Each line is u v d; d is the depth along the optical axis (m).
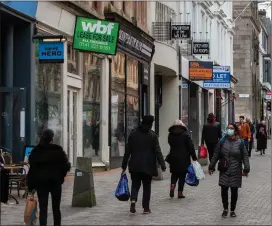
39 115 29.16
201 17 69.31
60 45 28.22
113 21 35.16
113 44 33.25
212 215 20.62
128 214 20.66
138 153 20.75
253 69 115.69
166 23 49.62
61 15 31.30
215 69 65.94
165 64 51.44
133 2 44.06
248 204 23.39
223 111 88.94
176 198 25.03
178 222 19.12
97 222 18.97
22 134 27.20
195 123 67.62
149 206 22.59
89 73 36.22
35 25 28.38
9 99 27.23
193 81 63.78
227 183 20.09
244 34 110.06
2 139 27.20
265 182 31.86
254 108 117.56
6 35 27.70
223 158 20.22
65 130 31.92
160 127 57.06
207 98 75.00
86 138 36.12
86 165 22.19
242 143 20.27
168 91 57.03
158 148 20.88
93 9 35.78
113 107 39.84
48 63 28.84
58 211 17.27
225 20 88.38
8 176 22.50
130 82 43.59
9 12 25.86
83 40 32.69
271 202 23.98
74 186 22.20
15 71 28.05
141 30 44.44
